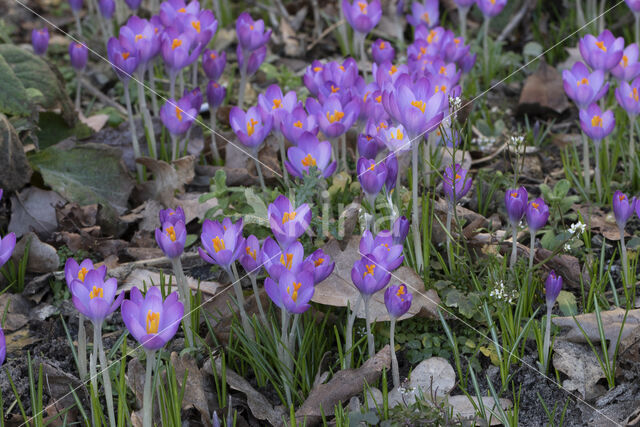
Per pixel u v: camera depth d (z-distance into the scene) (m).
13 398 1.31
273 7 1.96
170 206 1.51
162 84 1.75
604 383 1.32
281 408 1.29
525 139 1.57
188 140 1.59
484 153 1.61
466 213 1.46
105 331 1.38
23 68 1.57
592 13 1.81
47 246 1.43
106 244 1.46
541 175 1.58
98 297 1.21
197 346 1.33
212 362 1.28
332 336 1.35
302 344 1.29
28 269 1.44
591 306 1.37
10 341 1.37
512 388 1.31
